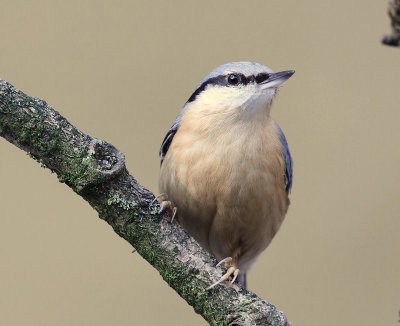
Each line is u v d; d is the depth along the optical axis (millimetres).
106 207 5590
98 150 5484
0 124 5316
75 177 5449
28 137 5355
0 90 5309
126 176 5613
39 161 5453
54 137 5387
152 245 5617
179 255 5590
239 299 5449
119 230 5660
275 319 5348
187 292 5562
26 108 5352
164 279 5637
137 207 5602
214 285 5488
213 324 5469
